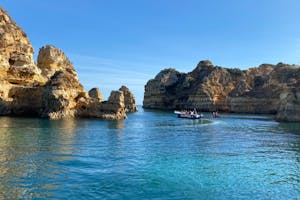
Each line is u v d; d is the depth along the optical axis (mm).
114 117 75062
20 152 27000
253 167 25203
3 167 21656
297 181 21156
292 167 25453
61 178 19797
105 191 17781
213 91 167125
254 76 183625
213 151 32531
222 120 90500
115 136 42219
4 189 17156
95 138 38844
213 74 177750
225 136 47625
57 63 92812
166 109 187500
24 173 20438
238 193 18422
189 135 47906
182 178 21219
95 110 74375
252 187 19641
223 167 24938
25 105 69625
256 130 58812
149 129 55656
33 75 74062
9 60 72375
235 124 74500
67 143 33406
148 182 19938
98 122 62656
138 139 40375
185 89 188750
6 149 28031
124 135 44156
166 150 32219
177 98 184625
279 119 85938
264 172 23531
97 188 18219
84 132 44531
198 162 26609
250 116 118812
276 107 141500
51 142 33344
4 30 74125
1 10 78000
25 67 72500
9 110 67250
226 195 18016
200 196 17703
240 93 166000
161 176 21516
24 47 77188
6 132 39281
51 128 46312
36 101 70125
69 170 21844
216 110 160125
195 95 168000
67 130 45312
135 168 23516
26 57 74250
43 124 51219
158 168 23859
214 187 19453
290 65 170750
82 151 29188
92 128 50531
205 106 162375
